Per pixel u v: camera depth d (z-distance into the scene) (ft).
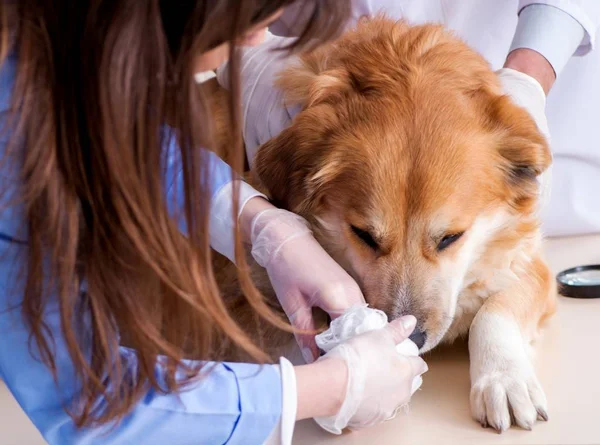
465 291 6.27
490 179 5.82
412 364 4.71
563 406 5.14
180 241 3.60
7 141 3.47
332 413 4.39
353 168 5.66
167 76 3.38
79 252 3.65
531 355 5.83
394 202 5.53
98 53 3.20
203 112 3.49
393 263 5.65
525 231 6.27
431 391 5.55
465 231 5.78
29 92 3.34
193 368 3.98
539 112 6.57
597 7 7.83
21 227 3.62
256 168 6.02
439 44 6.17
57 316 3.70
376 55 6.07
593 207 8.49
